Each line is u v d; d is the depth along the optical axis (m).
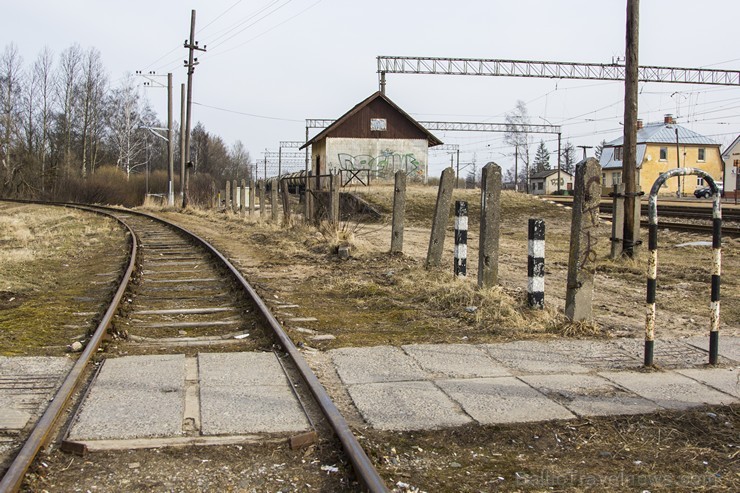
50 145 75.62
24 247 18.22
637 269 11.96
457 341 6.79
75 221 29.61
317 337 6.94
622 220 13.23
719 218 5.88
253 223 24.48
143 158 95.06
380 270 11.85
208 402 4.86
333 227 16.55
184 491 3.55
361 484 3.53
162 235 21.17
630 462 3.97
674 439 4.29
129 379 5.42
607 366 5.87
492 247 8.57
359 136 48.84
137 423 4.41
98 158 81.19
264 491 3.57
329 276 11.44
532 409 4.75
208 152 117.94
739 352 6.31
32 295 9.90
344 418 4.54
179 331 7.50
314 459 3.95
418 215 27.98
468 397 5.01
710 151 81.81
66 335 7.18
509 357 6.15
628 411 4.72
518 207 28.53
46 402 4.84
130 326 7.63
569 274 7.26
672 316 8.06
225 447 4.09
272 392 5.11
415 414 4.65
